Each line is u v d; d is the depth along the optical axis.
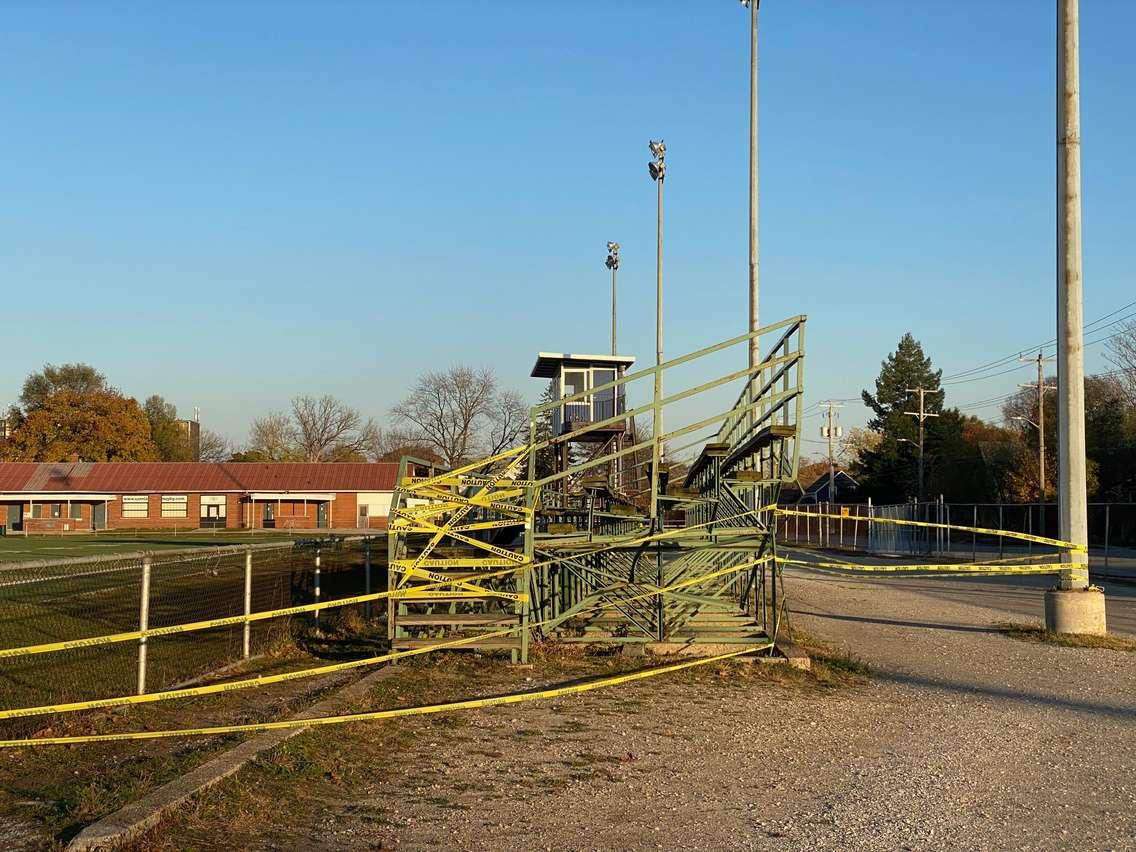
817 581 26.77
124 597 18.06
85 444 76.50
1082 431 14.71
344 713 8.18
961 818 6.02
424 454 74.50
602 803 6.22
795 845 5.51
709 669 10.80
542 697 9.34
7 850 5.04
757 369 12.04
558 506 16.36
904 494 74.44
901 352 79.81
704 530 11.93
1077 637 14.20
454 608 12.09
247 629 11.02
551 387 24.56
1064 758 7.55
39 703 8.68
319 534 59.31
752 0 21.86
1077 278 14.62
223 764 6.36
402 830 5.63
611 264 40.88
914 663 12.11
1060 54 14.51
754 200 21.61
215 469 67.56
